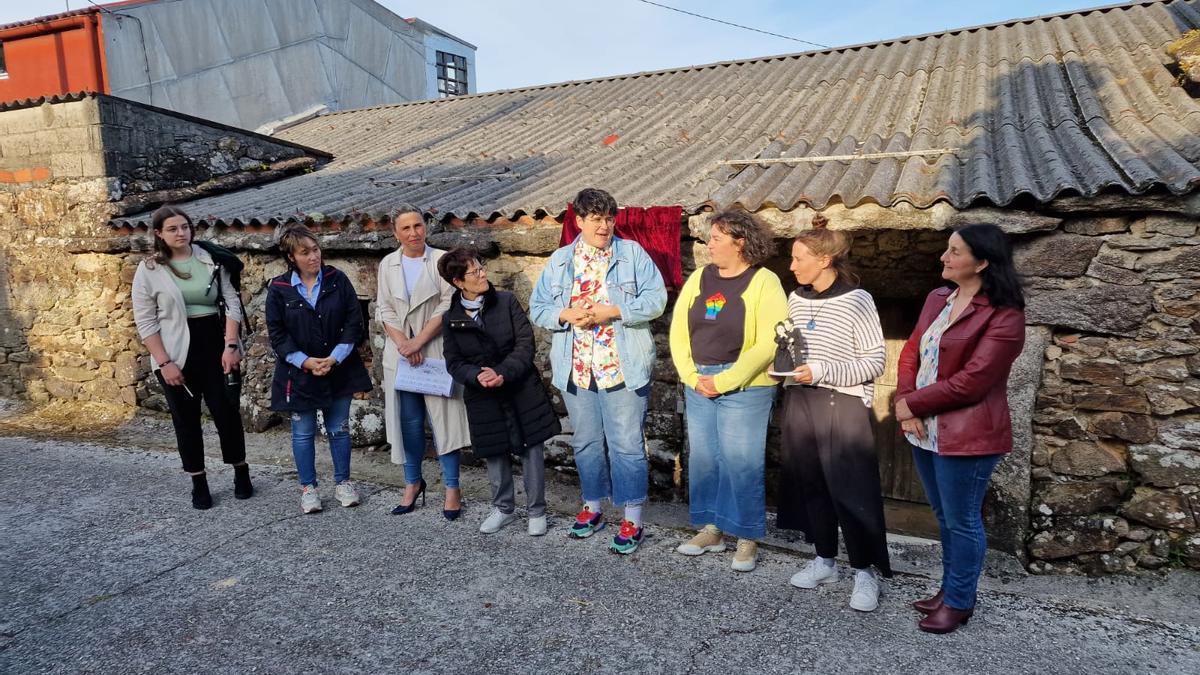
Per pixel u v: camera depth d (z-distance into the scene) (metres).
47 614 3.17
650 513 4.44
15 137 7.05
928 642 2.81
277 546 3.81
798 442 3.12
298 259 3.97
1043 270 3.55
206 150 7.63
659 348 4.61
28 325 7.32
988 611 3.04
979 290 2.59
